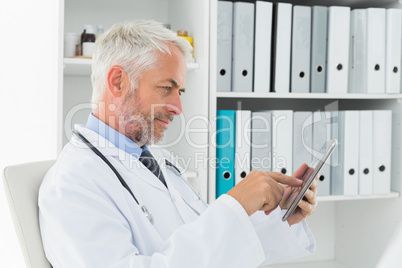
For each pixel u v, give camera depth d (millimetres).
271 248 1155
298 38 1746
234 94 1658
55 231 886
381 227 1996
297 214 1162
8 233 1991
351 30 1830
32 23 1881
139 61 1050
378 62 1824
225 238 845
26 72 1890
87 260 842
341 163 1838
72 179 944
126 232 915
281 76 1734
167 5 1981
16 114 1893
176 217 1081
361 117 1841
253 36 1699
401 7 1899
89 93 1869
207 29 1620
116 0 1896
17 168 997
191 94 1773
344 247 2227
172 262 819
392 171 1946
